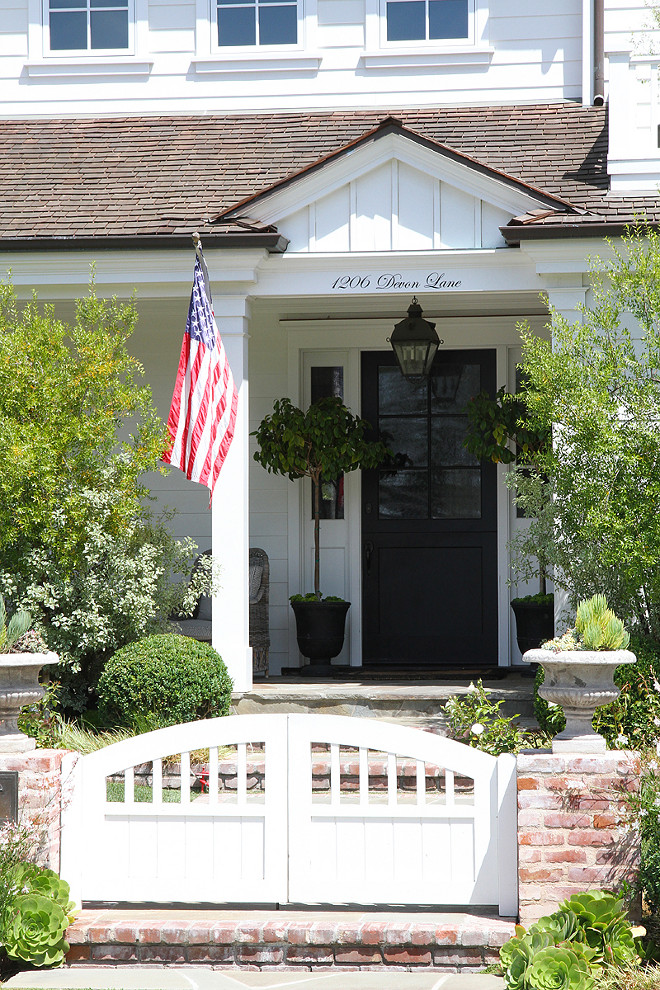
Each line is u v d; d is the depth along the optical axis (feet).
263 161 30.78
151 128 33.32
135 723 23.40
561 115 32.04
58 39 34.58
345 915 16.56
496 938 15.44
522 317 32.68
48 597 24.71
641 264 22.72
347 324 33.14
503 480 33.14
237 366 27.14
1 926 15.84
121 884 16.80
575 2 33.06
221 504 26.81
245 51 34.17
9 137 33.27
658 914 16.38
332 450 30.91
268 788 16.67
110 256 27.20
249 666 26.86
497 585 33.19
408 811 16.37
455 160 26.25
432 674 29.86
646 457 22.29
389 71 33.68
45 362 25.04
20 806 16.51
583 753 16.05
